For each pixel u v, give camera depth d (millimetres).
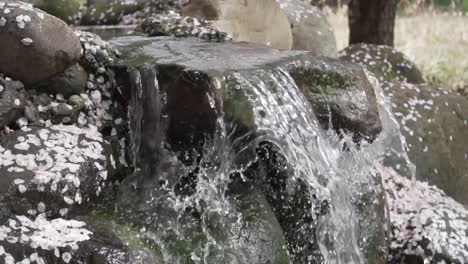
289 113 2660
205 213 2570
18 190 2465
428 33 5625
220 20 3299
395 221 3049
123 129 2678
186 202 2578
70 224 2479
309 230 2693
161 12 3607
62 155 2539
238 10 3328
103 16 3553
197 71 2582
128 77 2666
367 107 2828
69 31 2621
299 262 2688
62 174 2504
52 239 2434
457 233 2998
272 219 2621
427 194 3189
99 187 2562
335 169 2750
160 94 2613
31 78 2588
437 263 2953
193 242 2533
